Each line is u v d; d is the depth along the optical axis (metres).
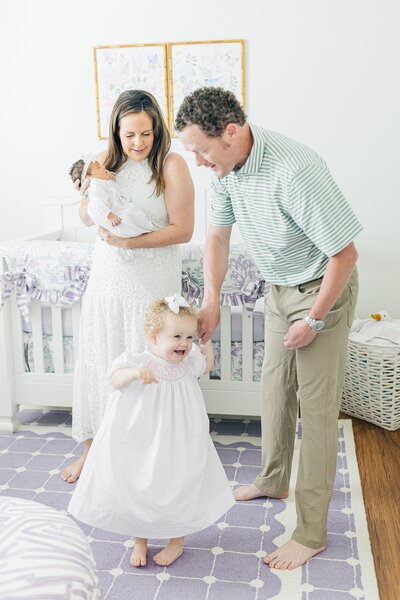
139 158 2.19
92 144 3.65
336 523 2.19
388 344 2.80
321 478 1.99
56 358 2.85
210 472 2.00
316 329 1.86
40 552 1.11
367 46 3.30
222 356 2.76
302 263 1.93
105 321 2.34
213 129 1.74
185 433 1.94
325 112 3.40
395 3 3.24
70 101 3.62
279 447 2.26
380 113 3.35
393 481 2.46
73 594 1.06
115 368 1.91
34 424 2.98
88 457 1.98
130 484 1.91
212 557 2.04
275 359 2.16
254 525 2.20
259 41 3.38
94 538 2.15
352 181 3.44
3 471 2.55
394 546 2.07
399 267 3.48
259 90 3.43
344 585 1.89
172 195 2.23
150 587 1.90
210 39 3.42
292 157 1.77
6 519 1.20
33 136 3.69
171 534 1.95
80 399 2.45
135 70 3.52
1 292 2.74
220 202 2.11
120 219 2.16
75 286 2.67
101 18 3.50
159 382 1.94
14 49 3.60
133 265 2.27
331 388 1.95
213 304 2.13
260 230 1.93
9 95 3.66
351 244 1.79
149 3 3.44
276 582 1.91
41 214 3.78
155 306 1.96
